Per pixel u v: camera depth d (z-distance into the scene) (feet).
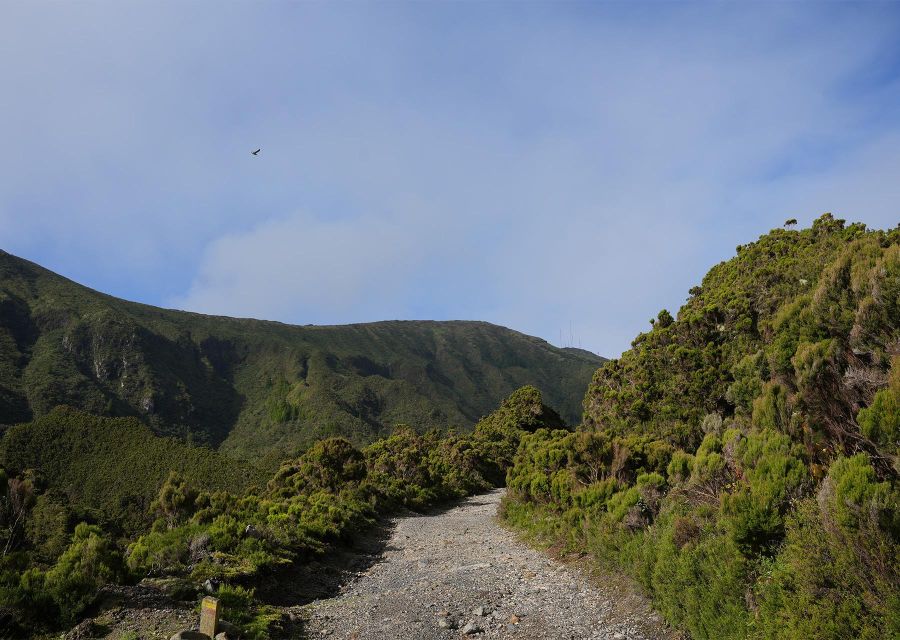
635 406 75.61
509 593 29.37
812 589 14.56
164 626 21.83
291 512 51.55
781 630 14.80
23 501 38.19
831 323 28.81
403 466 106.93
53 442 235.81
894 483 15.34
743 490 18.81
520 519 57.72
